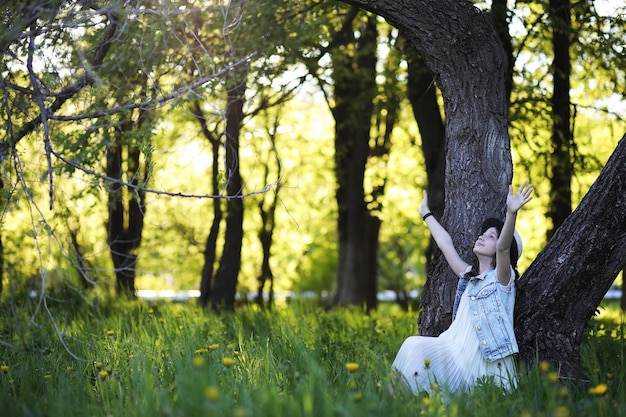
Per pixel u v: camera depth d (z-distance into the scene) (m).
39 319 8.30
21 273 9.86
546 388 4.38
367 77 13.30
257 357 5.57
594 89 11.71
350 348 6.36
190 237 16.42
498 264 5.07
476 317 5.07
